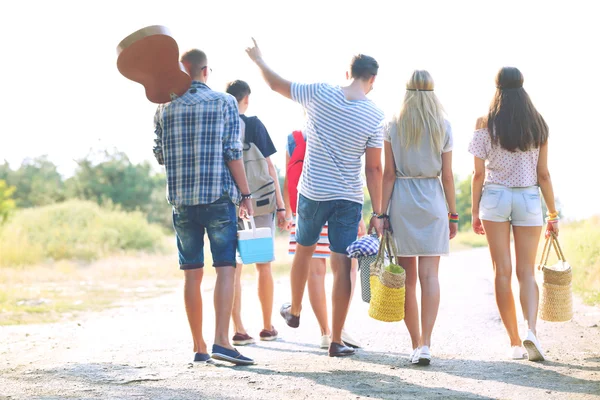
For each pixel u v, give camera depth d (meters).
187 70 9.42
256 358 9.92
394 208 9.53
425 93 9.45
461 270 26.53
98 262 37.00
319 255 10.84
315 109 9.57
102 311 17.91
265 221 11.35
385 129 9.62
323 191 9.52
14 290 22.56
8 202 58.06
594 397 7.29
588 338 11.29
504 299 9.67
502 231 9.64
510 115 9.44
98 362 9.69
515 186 9.59
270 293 11.80
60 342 12.20
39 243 38.78
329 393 7.50
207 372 8.66
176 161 9.20
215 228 9.17
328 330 10.92
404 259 9.67
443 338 11.65
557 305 9.91
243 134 11.30
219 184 9.12
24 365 9.53
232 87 11.49
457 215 9.77
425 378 8.31
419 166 9.45
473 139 9.73
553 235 10.19
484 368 8.94
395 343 11.33
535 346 9.22
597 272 19.34
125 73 9.16
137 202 85.75
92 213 46.84
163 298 21.02
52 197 85.56
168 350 10.91
